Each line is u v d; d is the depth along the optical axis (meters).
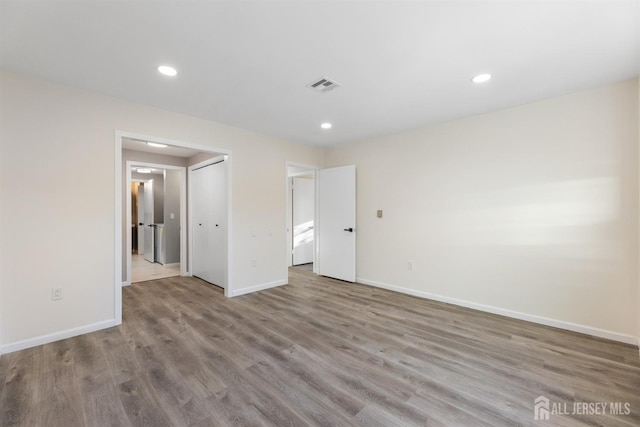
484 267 3.35
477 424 1.57
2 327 2.33
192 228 5.29
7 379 1.97
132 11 1.66
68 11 1.65
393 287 4.23
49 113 2.54
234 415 1.64
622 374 2.03
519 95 2.83
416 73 2.40
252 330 2.80
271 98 2.91
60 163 2.59
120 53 2.11
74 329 2.65
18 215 2.40
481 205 3.36
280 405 1.72
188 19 1.73
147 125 3.11
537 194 2.97
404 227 4.10
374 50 2.07
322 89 2.71
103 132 2.82
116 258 2.89
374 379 1.99
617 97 2.55
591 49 2.04
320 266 5.25
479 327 2.88
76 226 2.67
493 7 1.63
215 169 4.59
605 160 2.61
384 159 4.34
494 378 2.00
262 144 4.27
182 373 2.05
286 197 4.62
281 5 1.61
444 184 3.67
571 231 2.79
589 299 2.70
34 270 2.47
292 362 2.21
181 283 4.71
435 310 3.38
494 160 3.26
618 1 1.57
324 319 3.10
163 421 1.59
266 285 4.34
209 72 2.39
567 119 2.80
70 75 2.44
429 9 1.65
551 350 2.39
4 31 1.83
